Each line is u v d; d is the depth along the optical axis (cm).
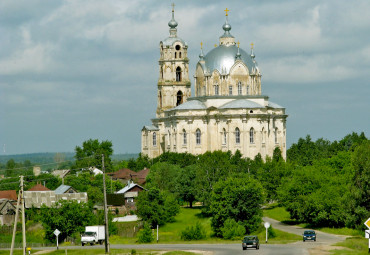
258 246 11344
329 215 15912
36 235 16538
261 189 16125
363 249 10756
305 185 17075
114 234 16125
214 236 15662
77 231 15588
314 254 10331
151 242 14625
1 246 14838
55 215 15638
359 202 13938
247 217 15900
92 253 11644
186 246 12669
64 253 11912
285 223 17412
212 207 15888
